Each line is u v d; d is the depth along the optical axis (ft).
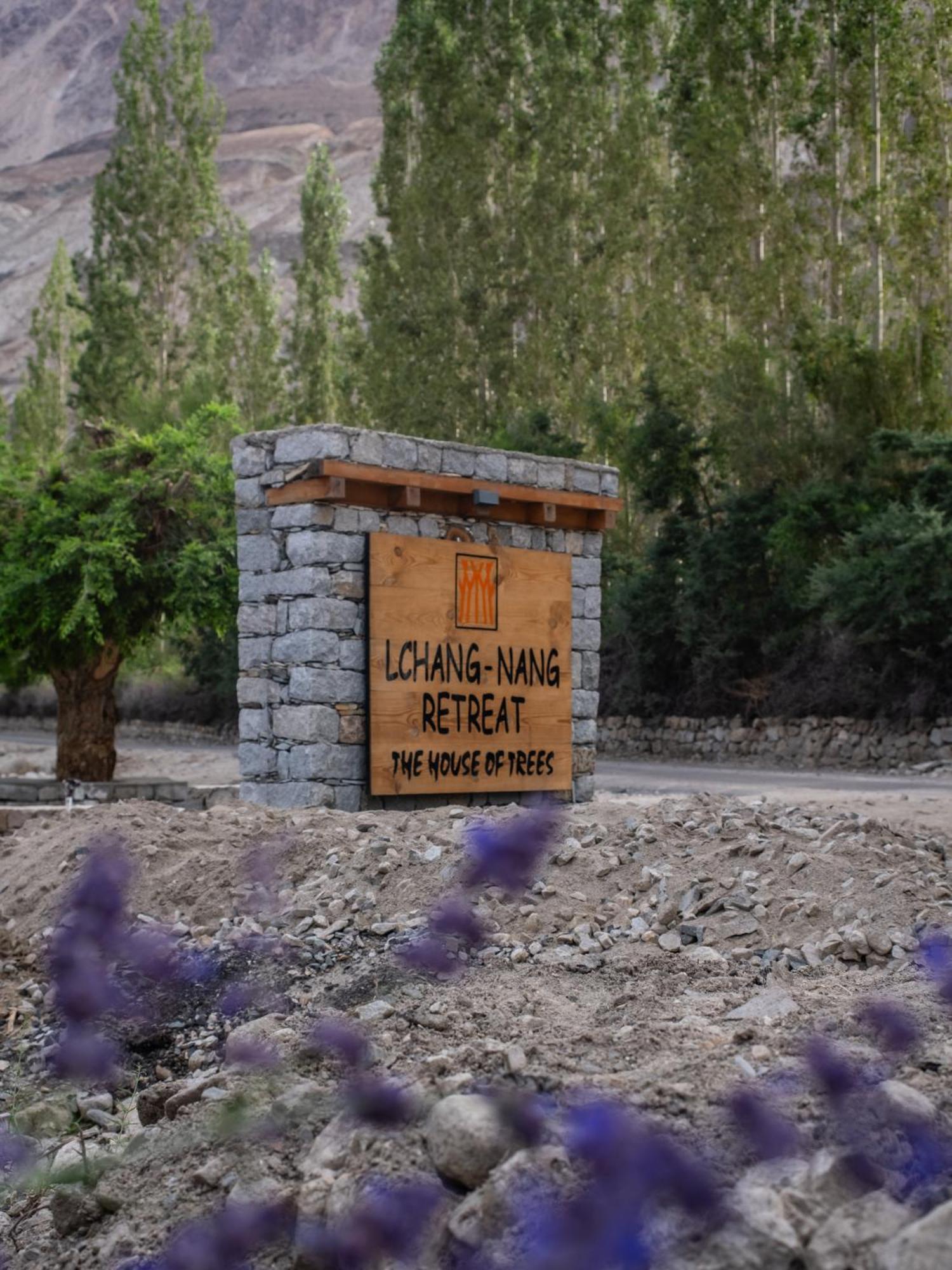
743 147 124.57
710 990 22.62
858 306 115.44
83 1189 16.90
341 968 26.71
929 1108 12.61
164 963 22.90
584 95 148.77
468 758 48.52
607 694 129.29
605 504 53.21
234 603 63.77
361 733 46.39
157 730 175.11
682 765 109.91
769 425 113.39
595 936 27.07
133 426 173.88
